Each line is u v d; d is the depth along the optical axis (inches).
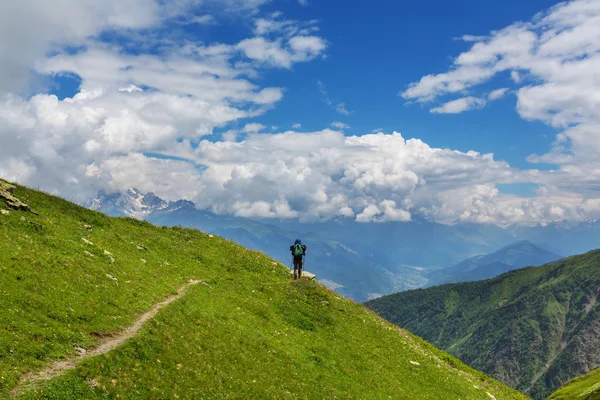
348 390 1229.1
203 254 1935.3
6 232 1137.4
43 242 1198.3
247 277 1850.4
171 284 1412.4
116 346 866.1
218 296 1480.1
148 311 1117.1
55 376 697.6
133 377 807.1
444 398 1451.8
